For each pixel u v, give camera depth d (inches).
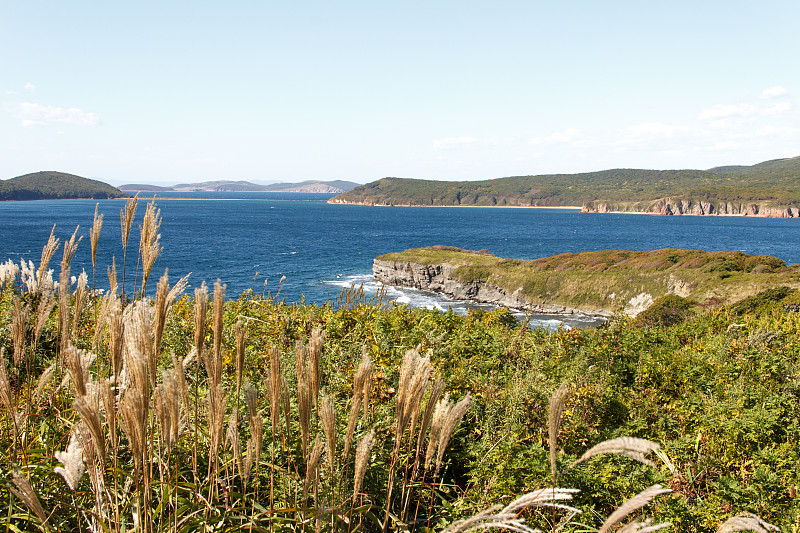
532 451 188.5
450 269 2436.0
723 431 236.4
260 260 2992.1
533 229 6702.8
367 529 154.5
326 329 317.4
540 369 295.3
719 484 191.6
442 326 398.9
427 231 6058.1
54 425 153.0
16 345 146.9
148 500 100.2
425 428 111.7
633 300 2007.9
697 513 173.8
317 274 2618.1
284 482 143.8
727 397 282.4
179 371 113.5
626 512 73.2
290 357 226.7
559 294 2122.3
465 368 282.4
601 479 178.2
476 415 218.7
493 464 188.1
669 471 201.8
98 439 92.6
